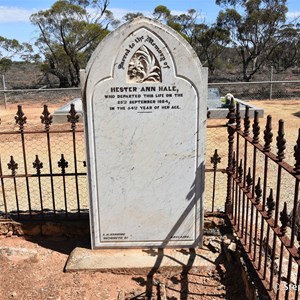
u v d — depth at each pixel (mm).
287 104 17375
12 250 3613
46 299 3051
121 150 3340
